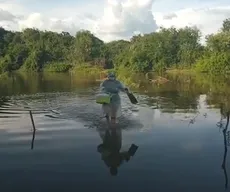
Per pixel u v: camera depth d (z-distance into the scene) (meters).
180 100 19.86
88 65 83.94
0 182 7.88
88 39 93.62
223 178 7.91
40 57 89.56
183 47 74.00
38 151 10.05
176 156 9.43
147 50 70.00
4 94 24.58
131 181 7.84
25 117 15.13
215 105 17.80
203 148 10.12
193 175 8.10
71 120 14.29
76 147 10.41
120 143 10.77
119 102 13.66
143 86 29.69
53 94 24.33
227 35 62.03
